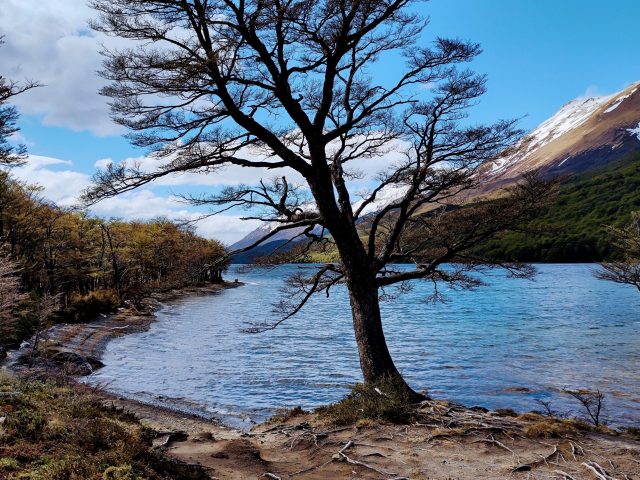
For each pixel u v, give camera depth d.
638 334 35.84
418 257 15.09
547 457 9.56
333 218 14.12
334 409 13.59
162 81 11.77
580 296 68.31
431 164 13.93
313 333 39.50
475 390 20.91
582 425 12.29
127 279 72.69
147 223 74.75
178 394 20.64
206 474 8.30
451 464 9.36
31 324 31.75
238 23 12.01
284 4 11.46
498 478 8.60
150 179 12.42
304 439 11.30
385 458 9.77
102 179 12.04
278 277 159.00
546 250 161.38
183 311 59.28
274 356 29.56
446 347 31.61
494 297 69.56
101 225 61.12
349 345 33.38
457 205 14.88
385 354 14.58
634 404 18.48
